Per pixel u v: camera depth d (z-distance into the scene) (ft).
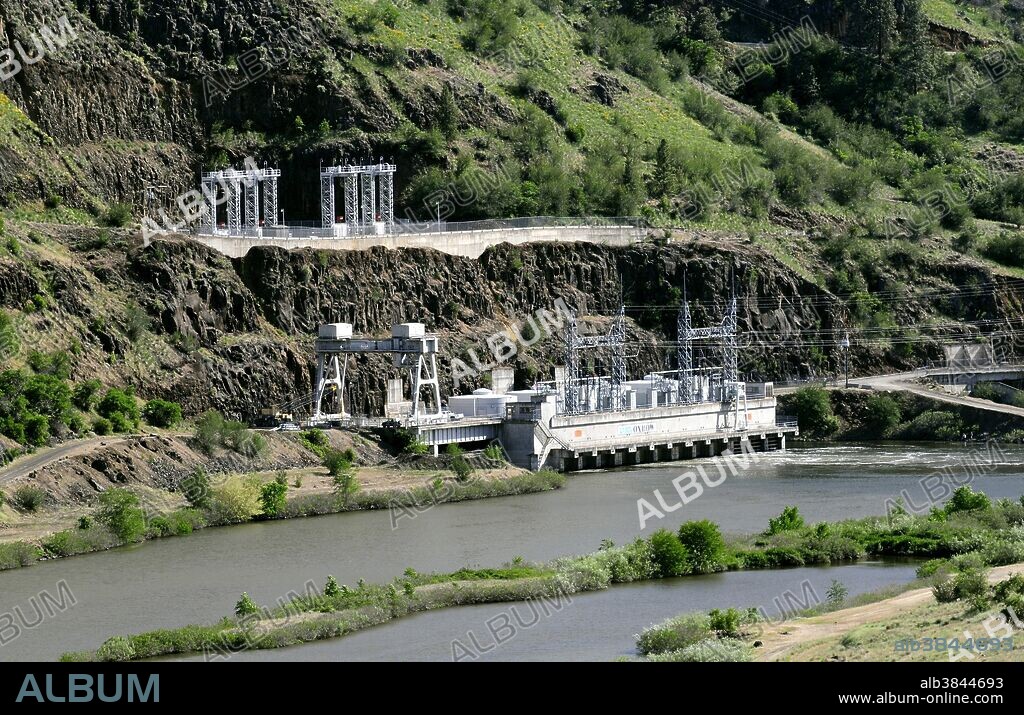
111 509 525.75
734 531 545.44
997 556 464.65
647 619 411.54
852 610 393.91
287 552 507.71
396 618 418.31
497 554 504.02
